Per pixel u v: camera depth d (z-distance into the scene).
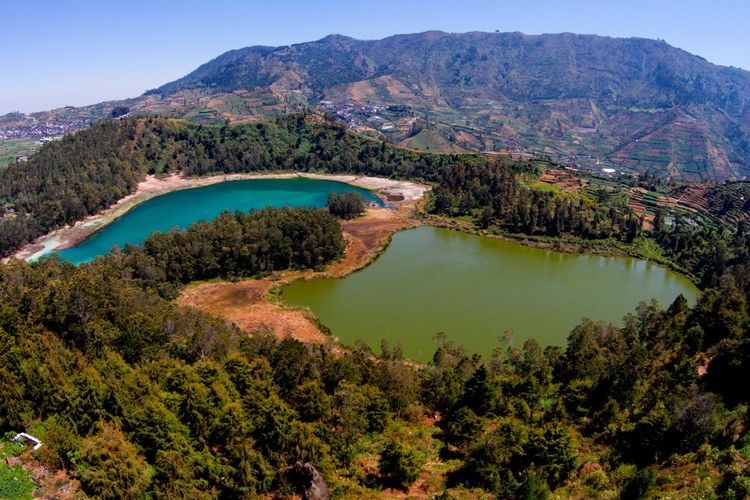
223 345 73.94
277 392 60.81
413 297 135.38
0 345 56.56
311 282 145.38
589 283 149.50
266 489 45.88
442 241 187.88
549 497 47.19
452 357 86.50
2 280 91.44
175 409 50.97
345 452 54.12
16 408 48.50
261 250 148.88
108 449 43.31
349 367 68.44
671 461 51.16
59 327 70.12
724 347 71.25
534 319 123.12
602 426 61.47
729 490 40.81
